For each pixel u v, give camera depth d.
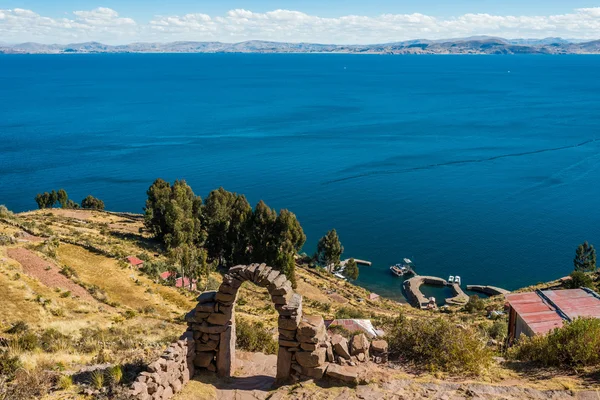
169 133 195.00
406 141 179.38
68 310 34.66
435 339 18.42
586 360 17.36
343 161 153.75
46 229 61.69
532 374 17.23
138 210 116.38
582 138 179.00
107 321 34.00
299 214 113.25
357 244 98.81
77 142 179.12
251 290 56.28
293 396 15.55
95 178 138.50
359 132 194.75
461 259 91.94
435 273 87.44
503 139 179.88
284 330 16.75
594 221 106.56
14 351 21.61
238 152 165.50
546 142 174.12
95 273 47.09
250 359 20.22
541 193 124.38
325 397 15.31
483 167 146.75
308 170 145.12
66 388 16.22
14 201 120.56
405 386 15.88
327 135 190.38
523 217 109.69
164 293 46.69
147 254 60.34
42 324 30.02
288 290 16.81
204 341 17.45
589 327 18.59
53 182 134.50
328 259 83.19
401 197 123.19
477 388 15.56
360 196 124.12
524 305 32.00
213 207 73.44
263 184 133.12
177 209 68.56
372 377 16.34
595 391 15.10
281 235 67.00
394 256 93.81
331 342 17.34
